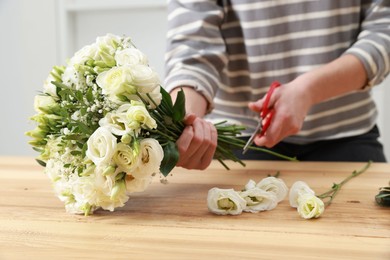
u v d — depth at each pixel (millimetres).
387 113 2391
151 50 2670
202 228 921
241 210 987
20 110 2799
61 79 1027
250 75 1514
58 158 979
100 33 2705
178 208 1025
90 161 945
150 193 1122
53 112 982
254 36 1466
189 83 1237
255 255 816
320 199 1030
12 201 1088
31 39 2709
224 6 1468
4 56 2756
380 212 991
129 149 924
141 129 978
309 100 1265
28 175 1300
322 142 1532
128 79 956
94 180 948
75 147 968
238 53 1521
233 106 1579
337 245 846
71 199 998
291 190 1017
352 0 1421
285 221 950
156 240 874
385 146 2414
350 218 961
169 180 1220
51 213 1012
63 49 2686
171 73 1290
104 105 952
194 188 1155
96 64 994
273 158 1532
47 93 1014
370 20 1421
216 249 837
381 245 846
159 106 1034
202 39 1354
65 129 947
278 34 1454
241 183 1192
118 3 2674
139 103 944
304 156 1549
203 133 1081
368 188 1141
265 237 879
